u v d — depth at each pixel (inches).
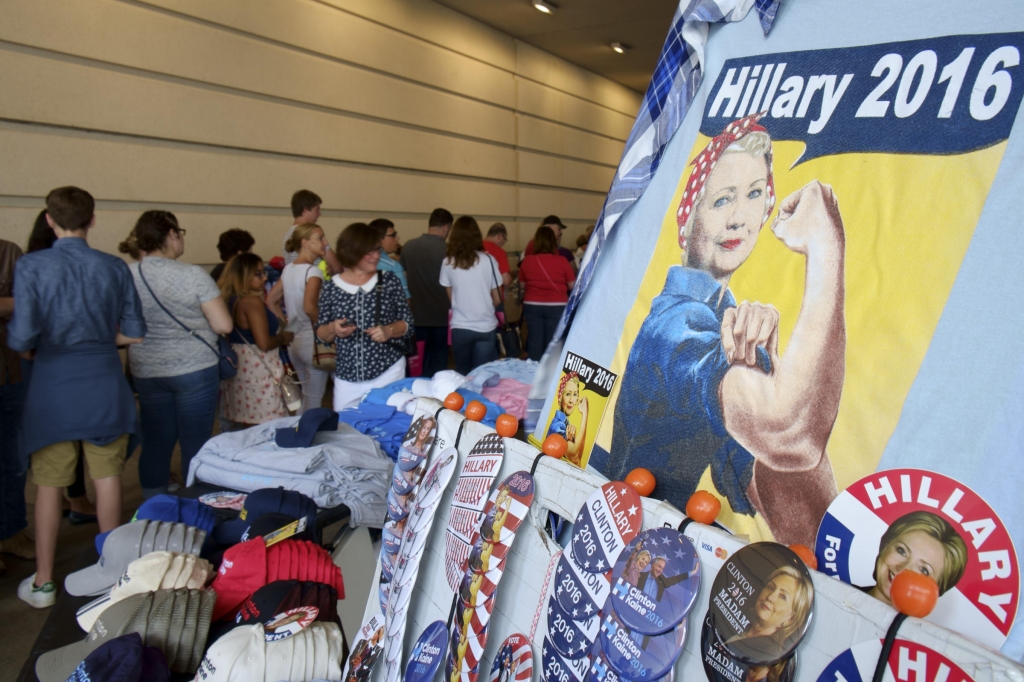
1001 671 19.2
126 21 184.2
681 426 37.6
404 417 93.4
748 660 24.8
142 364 118.7
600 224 47.4
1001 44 29.9
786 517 31.4
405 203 289.0
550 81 381.7
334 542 77.4
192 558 58.6
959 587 25.0
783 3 39.8
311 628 53.5
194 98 203.2
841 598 23.4
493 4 300.4
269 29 222.5
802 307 33.7
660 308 41.3
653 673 27.0
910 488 27.2
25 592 104.2
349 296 123.0
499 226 256.4
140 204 193.0
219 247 161.0
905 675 21.2
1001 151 28.9
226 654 48.2
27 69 165.6
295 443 80.7
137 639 46.4
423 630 42.9
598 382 43.6
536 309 231.8
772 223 36.5
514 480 37.1
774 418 33.2
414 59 285.0
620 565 29.7
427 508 42.2
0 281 112.0
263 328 138.7
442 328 200.4
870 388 30.0
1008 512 24.7
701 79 43.4
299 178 239.9
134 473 157.2
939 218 30.0
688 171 42.5
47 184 171.6
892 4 34.5
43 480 102.3
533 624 34.8
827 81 36.1
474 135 325.7
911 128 31.9
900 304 30.2
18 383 114.0
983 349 27.3
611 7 305.1
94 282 98.0
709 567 27.3
